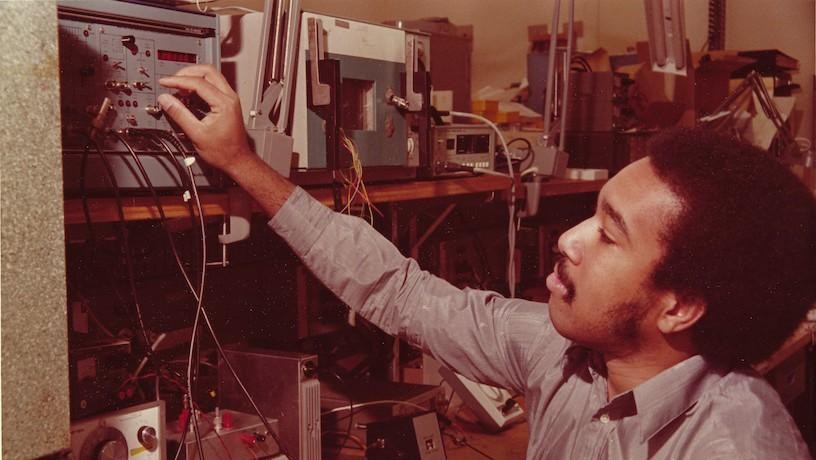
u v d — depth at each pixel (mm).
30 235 872
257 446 1558
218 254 1914
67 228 1537
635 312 1115
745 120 3336
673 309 1102
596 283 1117
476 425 2238
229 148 1312
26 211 867
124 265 1682
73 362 1270
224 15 1562
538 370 1362
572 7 2410
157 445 1327
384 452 1824
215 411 1607
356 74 1679
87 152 1213
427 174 2035
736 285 1070
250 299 2010
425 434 1840
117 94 1278
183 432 1399
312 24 1546
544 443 1315
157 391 1426
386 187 1813
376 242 1442
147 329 1702
